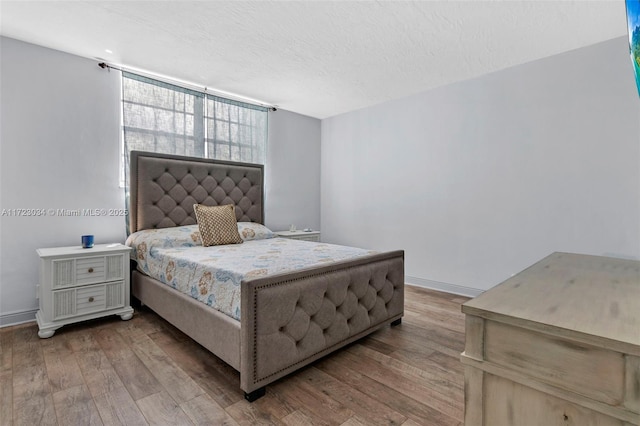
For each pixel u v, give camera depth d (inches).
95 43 102.2
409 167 154.2
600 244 104.6
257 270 75.7
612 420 21.4
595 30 94.3
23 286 102.2
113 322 103.4
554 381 23.7
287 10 83.9
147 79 125.3
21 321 101.4
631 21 26.0
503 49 106.1
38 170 104.4
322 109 175.5
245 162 156.9
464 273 136.4
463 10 83.6
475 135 131.8
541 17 86.8
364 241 174.4
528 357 24.9
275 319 66.5
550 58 112.4
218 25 91.2
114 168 119.6
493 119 126.7
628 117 99.2
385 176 164.1
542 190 115.7
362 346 88.4
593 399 22.0
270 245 120.3
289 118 179.6
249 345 62.4
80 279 96.9
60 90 107.8
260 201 162.7
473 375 27.8
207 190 141.5
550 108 113.1
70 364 76.2
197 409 60.3
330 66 118.7
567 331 22.8
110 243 118.1
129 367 75.2
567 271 42.6
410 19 87.8
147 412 59.3
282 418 58.0
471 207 133.9
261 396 64.7
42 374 71.6
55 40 100.7
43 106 104.9
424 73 125.8
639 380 20.2
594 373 22.0
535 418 24.8
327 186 193.8
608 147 102.7
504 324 26.1
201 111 141.5
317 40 99.4
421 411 60.3
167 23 90.6
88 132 113.6
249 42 100.7
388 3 80.7
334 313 80.1
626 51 99.0
